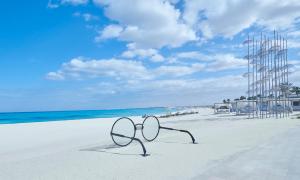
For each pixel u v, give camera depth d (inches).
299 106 2442.2
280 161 266.2
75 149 396.5
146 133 426.0
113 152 342.6
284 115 1526.8
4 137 700.0
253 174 219.8
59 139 613.3
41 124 1293.1
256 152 315.3
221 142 406.9
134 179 211.0
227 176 214.7
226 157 288.0
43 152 405.4
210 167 243.9
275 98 1560.0
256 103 1656.0
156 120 434.3
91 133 747.4
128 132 384.2
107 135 657.6
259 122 925.8
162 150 344.2
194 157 292.0
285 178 207.8
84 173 235.0
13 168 266.1
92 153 339.6
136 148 367.2
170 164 259.9
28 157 358.6
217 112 2493.8
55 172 242.7
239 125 784.3
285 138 442.3
